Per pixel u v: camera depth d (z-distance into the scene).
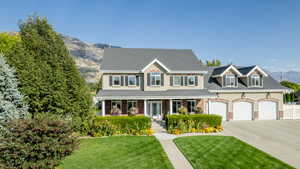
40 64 15.62
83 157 12.07
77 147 10.38
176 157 12.24
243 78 29.28
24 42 15.89
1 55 14.38
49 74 15.57
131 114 24.39
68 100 16.31
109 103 26.08
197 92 26.23
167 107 27.28
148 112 27.03
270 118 28.48
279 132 19.69
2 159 8.98
